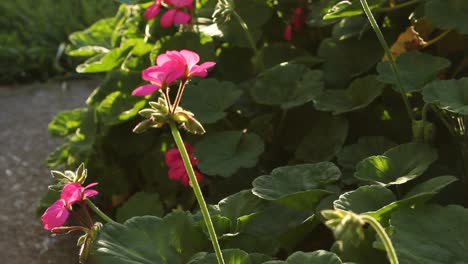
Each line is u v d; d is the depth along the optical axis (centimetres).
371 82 168
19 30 303
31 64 282
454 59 172
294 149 174
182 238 147
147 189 184
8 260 186
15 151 224
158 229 147
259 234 153
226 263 143
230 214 152
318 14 181
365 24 174
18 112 248
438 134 164
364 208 145
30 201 204
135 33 194
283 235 151
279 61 183
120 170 188
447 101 153
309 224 151
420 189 147
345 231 120
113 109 184
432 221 141
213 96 175
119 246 143
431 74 161
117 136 186
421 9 172
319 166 152
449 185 157
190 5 184
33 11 308
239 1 184
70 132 196
